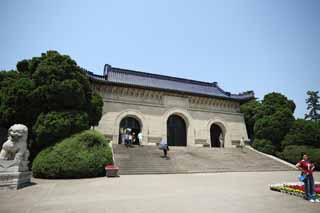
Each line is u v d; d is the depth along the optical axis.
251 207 6.48
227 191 8.95
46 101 16.42
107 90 26.95
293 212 6.04
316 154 20.88
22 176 10.30
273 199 7.61
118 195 8.06
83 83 18.98
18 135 10.65
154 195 8.06
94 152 14.60
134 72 33.09
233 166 19.42
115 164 16.58
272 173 16.97
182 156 20.73
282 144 25.77
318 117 50.34
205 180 12.35
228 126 32.12
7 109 15.99
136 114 27.19
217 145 32.47
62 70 17.28
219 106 32.91
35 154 16.80
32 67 18.11
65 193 8.49
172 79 35.47
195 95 31.05
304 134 24.61
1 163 9.79
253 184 10.99
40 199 7.45
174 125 30.20
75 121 16.27
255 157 23.45
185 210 6.06
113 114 26.00
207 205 6.63
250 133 33.00
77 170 13.42
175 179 12.73
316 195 7.64
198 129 30.00
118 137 25.56
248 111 32.56
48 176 13.26
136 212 5.86
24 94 15.93
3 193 8.58
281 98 29.45
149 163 17.62
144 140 26.62
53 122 15.36
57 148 14.19
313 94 51.97
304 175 7.77
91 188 9.62
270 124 26.88
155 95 29.25
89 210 6.05
